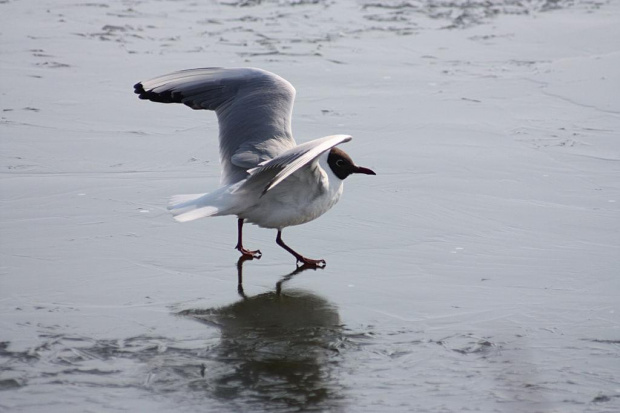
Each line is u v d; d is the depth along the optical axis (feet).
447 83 67.77
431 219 44.01
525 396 27.81
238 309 33.88
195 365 29.30
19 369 28.48
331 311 33.96
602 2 94.84
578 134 57.41
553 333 32.32
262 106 39.17
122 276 36.45
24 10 85.25
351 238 41.65
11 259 37.63
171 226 42.16
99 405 26.68
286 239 41.47
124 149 53.01
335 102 62.34
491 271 38.06
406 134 56.59
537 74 70.54
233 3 91.40
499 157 53.06
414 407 27.20
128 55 72.02
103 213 43.32
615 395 27.99
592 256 39.68
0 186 46.37
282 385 28.27
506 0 95.14
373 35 81.05
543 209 45.50
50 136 54.39
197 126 57.93
